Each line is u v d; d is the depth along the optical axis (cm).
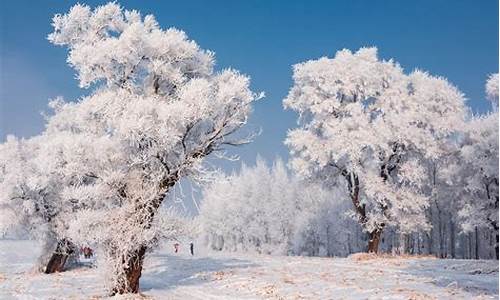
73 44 2366
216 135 2306
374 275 2609
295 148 4153
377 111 4247
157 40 2341
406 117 4028
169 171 2262
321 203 7225
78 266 3641
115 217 2200
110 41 2238
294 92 4309
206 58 2488
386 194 3903
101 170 2231
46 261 3344
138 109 2103
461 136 4241
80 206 3134
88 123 2348
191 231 2283
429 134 4072
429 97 4178
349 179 4231
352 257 3719
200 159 2242
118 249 2158
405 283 2275
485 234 5247
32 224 3225
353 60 4175
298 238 7362
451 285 2178
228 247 8969
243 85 2255
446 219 5475
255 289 2233
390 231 5766
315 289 2170
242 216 8712
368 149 4141
